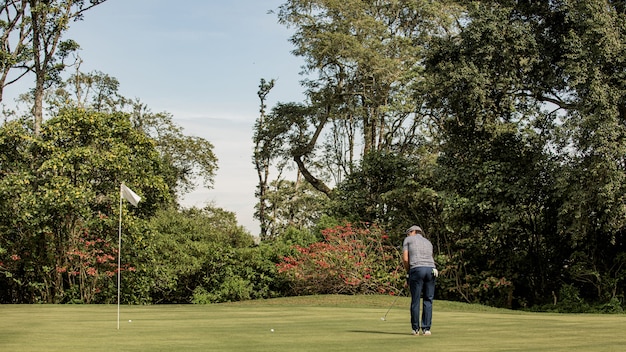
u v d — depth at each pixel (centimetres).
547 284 2389
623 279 2181
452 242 2533
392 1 3522
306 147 3881
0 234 2181
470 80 2250
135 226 2223
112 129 2288
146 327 1014
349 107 3700
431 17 3462
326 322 1147
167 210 2978
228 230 3041
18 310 1535
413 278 894
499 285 2288
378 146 3772
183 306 1781
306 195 4362
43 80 2811
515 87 2273
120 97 4338
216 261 2562
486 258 2467
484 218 2400
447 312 1584
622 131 2014
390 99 3606
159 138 4338
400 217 2620
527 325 1077
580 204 2003
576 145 2098
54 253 2230
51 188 2128
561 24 2294
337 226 2459
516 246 2428
